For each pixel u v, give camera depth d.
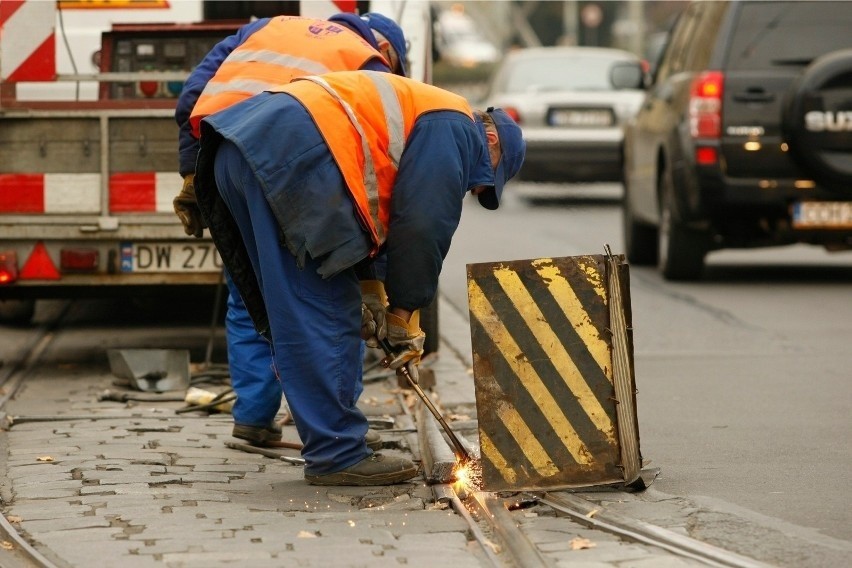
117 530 12.91
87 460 15.80
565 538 12.43
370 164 14.04
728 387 20.55
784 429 17.56
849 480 14.77
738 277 34.03
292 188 13.88
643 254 37.00
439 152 14.15
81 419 18.41
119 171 21.19
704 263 33.03
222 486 14.76
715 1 32.91
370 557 11.95
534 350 13.94
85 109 21.20
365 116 14.09
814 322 26.75
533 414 13.94
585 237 42.81
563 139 53.12
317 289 14.27
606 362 13.92
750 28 31.31
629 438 14.11
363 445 14.73
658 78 36.66
